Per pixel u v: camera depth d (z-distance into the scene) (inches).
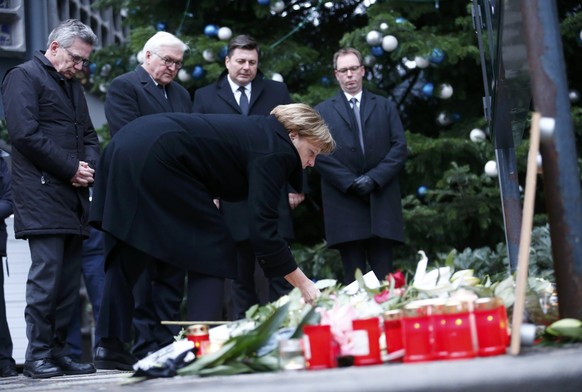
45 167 232.8
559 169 131.6
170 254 183.3
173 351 138.0
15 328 389.1
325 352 120.2
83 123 248.4
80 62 243.1
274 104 292.8
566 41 395.2
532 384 94.0
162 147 184.2
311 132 183.5
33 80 236.8
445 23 414.9
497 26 167.9
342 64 300.2
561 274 131.5
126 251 197.2
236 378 113.1
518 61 162.1
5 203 268.5
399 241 292.2
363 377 94.6
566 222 131.2
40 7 416.8
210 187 187.9
